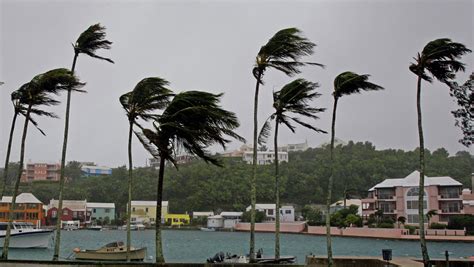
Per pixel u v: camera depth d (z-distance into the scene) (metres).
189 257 48.22
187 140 22.19
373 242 76.75
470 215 83.62
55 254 24.75
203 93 22.16
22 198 84.94
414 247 65.31
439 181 91.94
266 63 23.83
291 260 26.61
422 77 23.20
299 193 131.75
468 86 22.77
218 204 129.25
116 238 87.12
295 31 23.05
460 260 27.39
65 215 121.62
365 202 100.75
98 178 147.12
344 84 23.06
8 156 27.58
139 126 25.84
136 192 133.88
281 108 26.38
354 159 141.88
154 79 24.67
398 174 132.50
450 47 22.00
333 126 24.06
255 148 24.62
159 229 22.25
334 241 79.44
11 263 21.27
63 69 24.92
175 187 134.50
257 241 80.06
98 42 26.23
